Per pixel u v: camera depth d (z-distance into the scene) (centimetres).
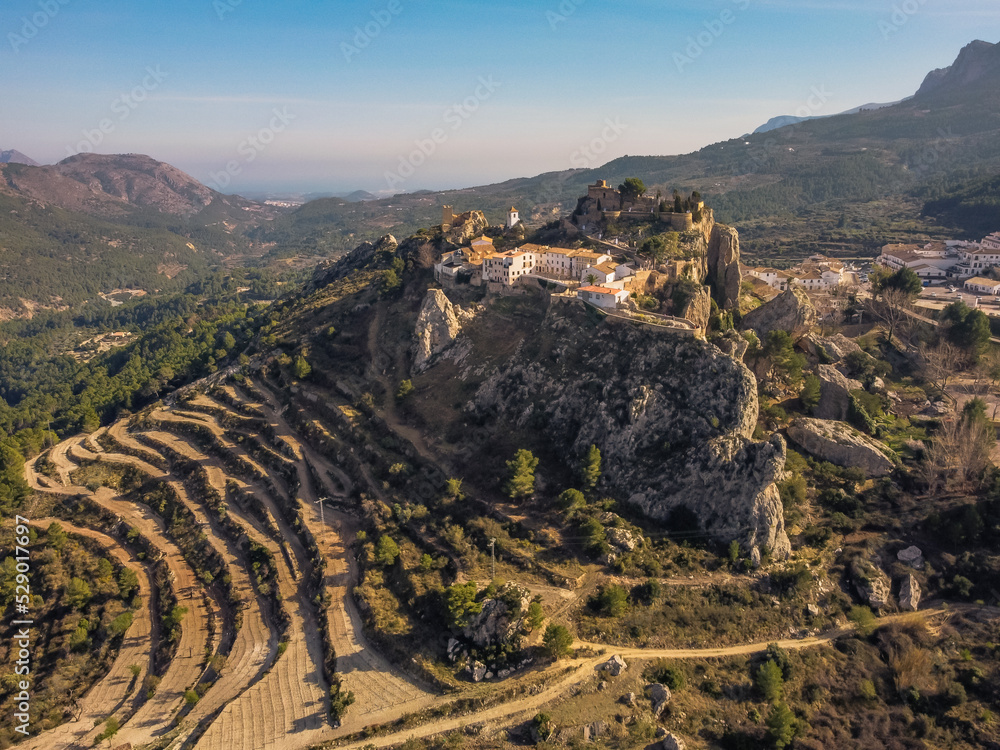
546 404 13425
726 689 9256
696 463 11594
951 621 10625
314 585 11400
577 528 11356
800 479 12306
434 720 8550
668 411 12400
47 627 11581
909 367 16700
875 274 19100
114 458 16662
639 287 15225
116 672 10369
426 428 14250
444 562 11075
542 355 14325
